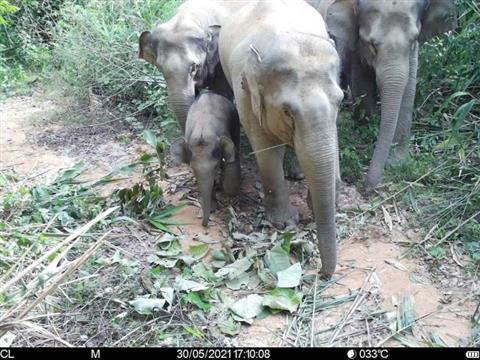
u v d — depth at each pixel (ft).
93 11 22.24
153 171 13.65
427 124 15.05
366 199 12.96
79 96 19.83
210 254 11.57
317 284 10.54
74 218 12.94
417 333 9.39
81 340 9.36
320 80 9.65
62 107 19.61
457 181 12.94
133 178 14.90
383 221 12.25
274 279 10.55
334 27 13.64
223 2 16.22
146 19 21.34
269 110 10.16
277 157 11.69
